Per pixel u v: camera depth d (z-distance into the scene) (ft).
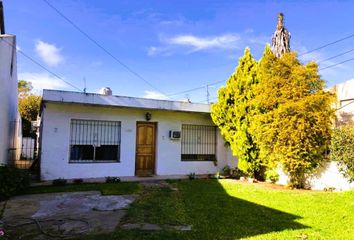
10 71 38.40
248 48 41.01
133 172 41.04
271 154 34.88
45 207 23.59
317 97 31.94
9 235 17.13
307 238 16.99
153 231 18.01
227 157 48.21
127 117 41.06
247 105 39.17
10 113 41.60
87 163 38.19
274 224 19.83
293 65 34.68
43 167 35.65
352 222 20.33
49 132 36.27
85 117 38.42
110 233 17.52
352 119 36.58
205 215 21.91
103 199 26.55
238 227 19.06
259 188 33.91
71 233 17.57
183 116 45.42
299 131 32.04
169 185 34.71
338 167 29.66
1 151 33.58
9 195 26.66
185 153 45.78
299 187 35.06
